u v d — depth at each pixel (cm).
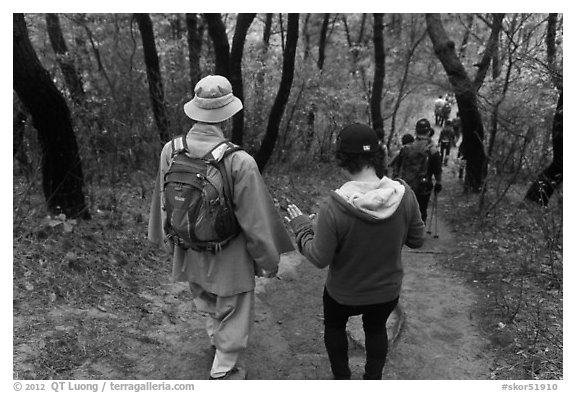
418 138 639
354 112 1161
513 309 392
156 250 473
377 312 252
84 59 806
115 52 820
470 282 482
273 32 1191
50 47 802
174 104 737
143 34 687
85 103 645
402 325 379
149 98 745
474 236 645
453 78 848
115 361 296
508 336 352
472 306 421
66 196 469
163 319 355
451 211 806
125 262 428
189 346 324
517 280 458
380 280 239
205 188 249
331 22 1365
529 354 325
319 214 232
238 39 709
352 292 241
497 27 805
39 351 287
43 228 420
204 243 260
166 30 991
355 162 232
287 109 970
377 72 1141
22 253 382
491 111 779
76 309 340
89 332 316
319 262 232
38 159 543
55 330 308
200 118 255
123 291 383
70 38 888
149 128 718
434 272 523
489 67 878
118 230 489
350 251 233
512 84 787
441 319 399
